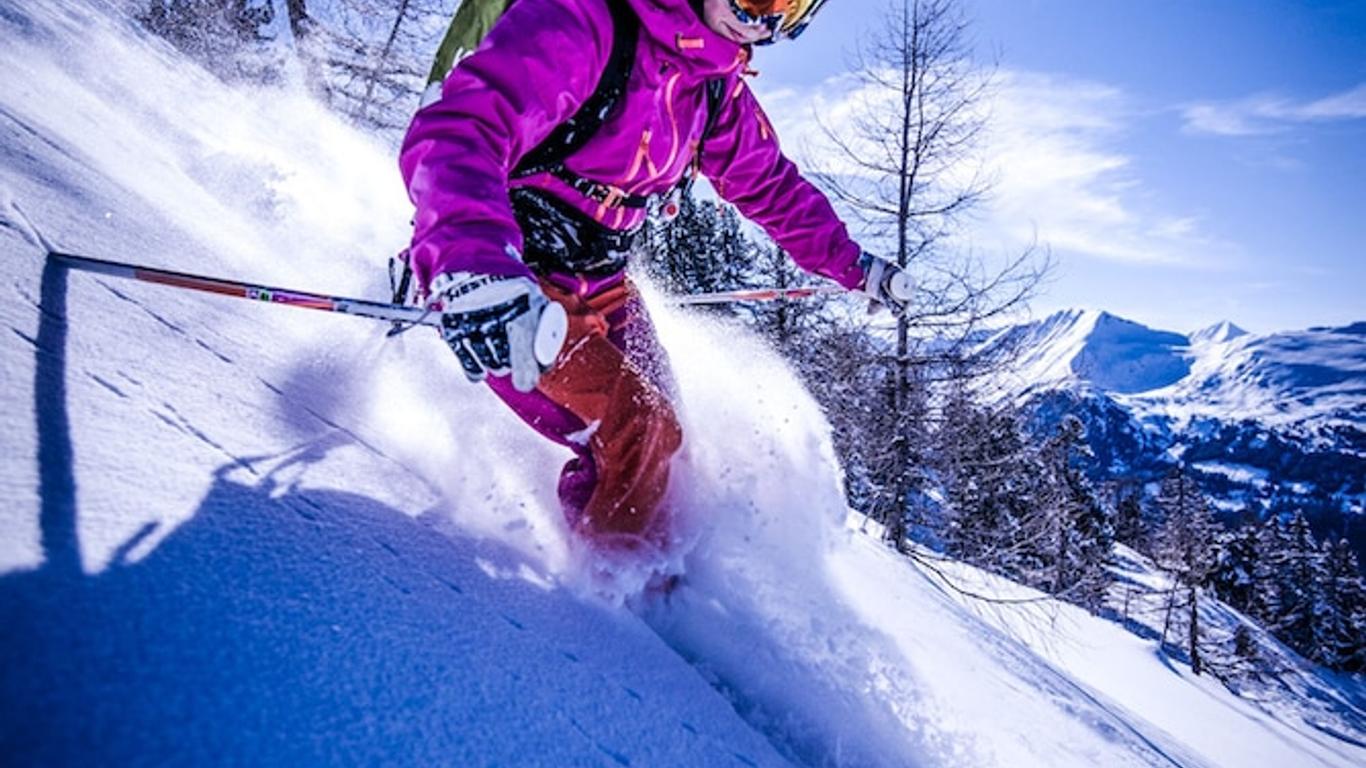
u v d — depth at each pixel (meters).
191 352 1.40
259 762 0.64
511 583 1.24
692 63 1.62
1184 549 30.62
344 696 0.77
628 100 1.54
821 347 11.44
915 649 2.70
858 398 11.23
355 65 10.37
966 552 11.53
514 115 1.28
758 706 1.50
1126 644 14.19
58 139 2.05
